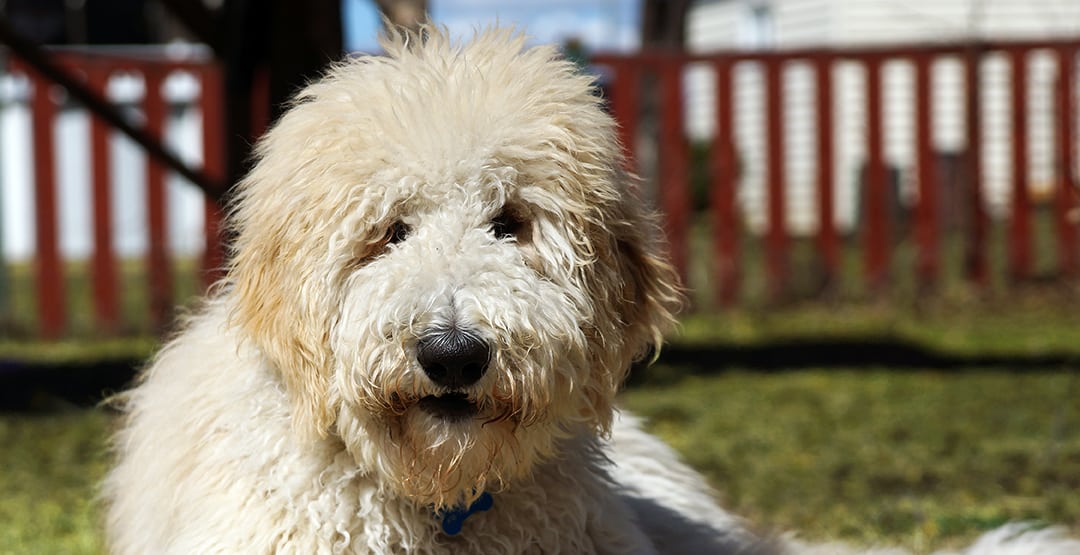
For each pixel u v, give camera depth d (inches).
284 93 262.2
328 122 121.0
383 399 115.0
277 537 121.6
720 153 454.3
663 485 163.2
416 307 112.5
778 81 453.7
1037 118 578.9
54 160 432.1
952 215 488.1
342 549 122.5
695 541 152.2
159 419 138.0
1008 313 439.5
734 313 455.8
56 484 235.6
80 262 675.4
